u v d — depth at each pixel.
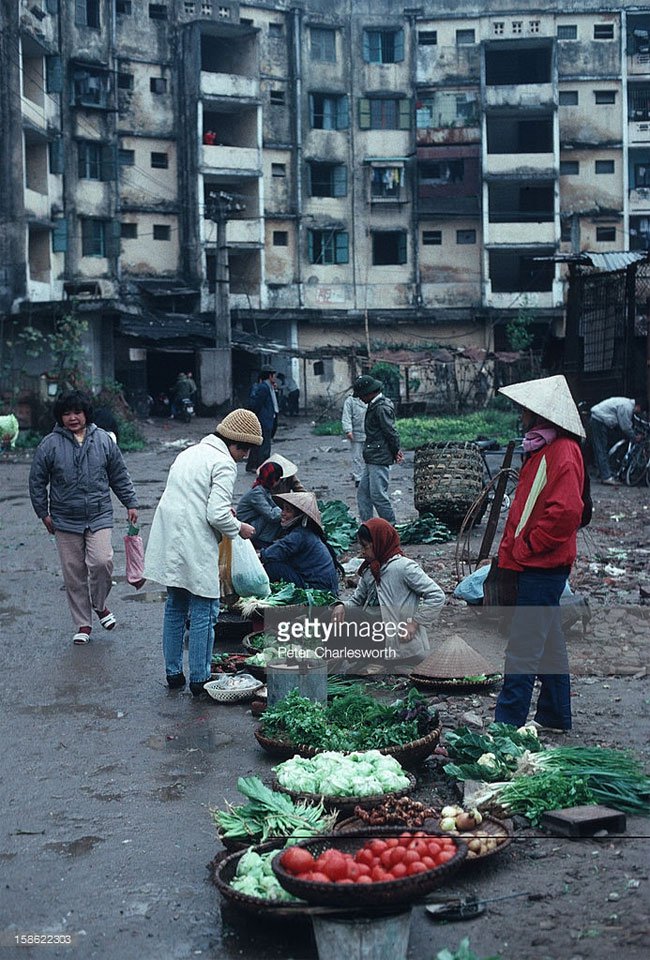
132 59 46.38
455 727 6.23
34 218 38.22
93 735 6.27
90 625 8.43
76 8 43.84
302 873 3.83
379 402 12.20
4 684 7.33
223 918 4.15
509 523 6.02
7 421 15.80
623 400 17.88
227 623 8.12
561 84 50.69
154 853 4.73
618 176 50.91
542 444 5.91
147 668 7.66
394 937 3.67
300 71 49.31
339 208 50.28
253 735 6.18
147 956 3.91
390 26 50.03
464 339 50.84
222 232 37.72
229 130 49.28
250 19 48.56
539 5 50.12
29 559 12.16
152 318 43.19
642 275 19.67
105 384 33.75
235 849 4.55
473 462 12.98
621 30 50.34
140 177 46.94
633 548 12.22
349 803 4.82
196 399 40.03
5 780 5.61
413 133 50.41
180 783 5.52
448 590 9.80
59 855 4.73
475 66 50.06
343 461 23.09
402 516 14.71
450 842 3.99
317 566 8.25
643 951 3.81
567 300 21.41
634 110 50.91
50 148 40.75
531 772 5.17
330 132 50.06
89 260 44.25
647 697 6.78
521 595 5.89
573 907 4.15
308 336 50.03
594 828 4.79
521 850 4.66
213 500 6.82
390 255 50.94
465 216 50.25
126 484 8.41
